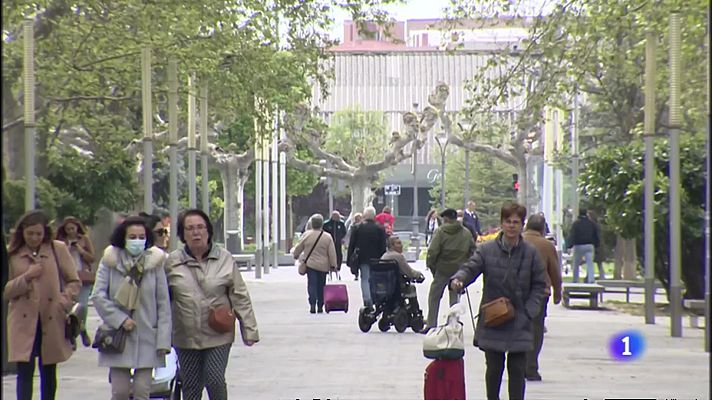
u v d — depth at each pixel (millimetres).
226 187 152750
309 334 61812
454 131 176375
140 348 28797
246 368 46844
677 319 60438
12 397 37250
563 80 77500
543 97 76938
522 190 165375
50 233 32781
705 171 74375
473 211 119500
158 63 77250
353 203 172375
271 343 57188
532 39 74688
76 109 85625
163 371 31078
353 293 96438
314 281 76750
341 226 107500
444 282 57750
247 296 29266
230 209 152625
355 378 43312
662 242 75938
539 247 41188
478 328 31469
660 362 48844
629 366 47312
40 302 32156
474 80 78375
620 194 74750
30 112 52906
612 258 133000
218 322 28625
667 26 67188
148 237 29328
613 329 64625
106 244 100625
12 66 72750
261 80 81750
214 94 85938
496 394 31625
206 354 28922
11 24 70562
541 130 165750
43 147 82938
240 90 82688
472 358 50156
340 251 107250
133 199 91188
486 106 78188
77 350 53781
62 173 87438
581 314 75625
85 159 89562
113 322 28625
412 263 155750
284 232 165750
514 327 31141
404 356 51125
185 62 76312
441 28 76125
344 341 58031
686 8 66562
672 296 60812
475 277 31469
